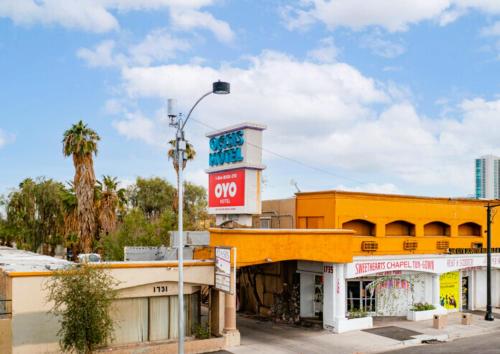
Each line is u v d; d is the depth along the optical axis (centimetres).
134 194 7681
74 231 4659
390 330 2722
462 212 3531
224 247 2262
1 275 2330
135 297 2209
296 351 2284
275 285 3155
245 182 2478
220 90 1714
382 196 3136
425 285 3145
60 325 2011
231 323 2392
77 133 4350
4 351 1916
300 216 3184
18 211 5231
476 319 3098
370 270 2839
